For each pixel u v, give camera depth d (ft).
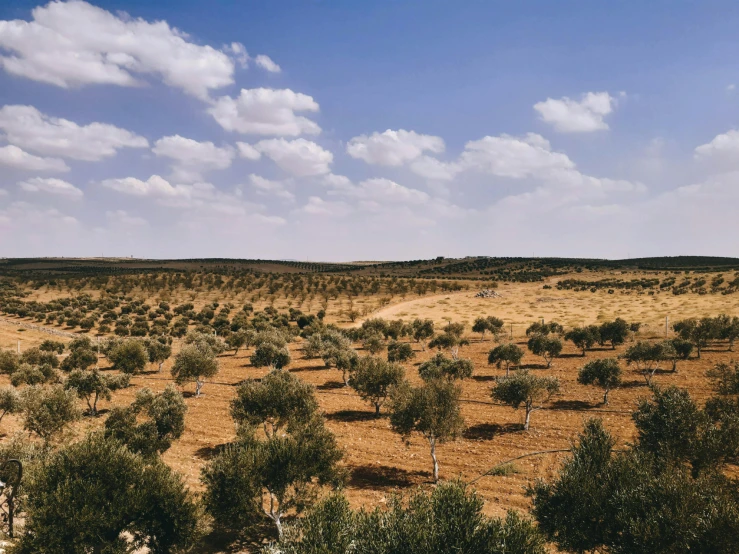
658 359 135.03
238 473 52.80
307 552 37.55
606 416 107.86
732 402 64.90
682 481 39.09
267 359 173.47
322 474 60.44
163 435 85.92
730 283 405.80
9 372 165.99
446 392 79.61
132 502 45.29
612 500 39.91
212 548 55.36
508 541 35.60
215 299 534.37
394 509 39.70
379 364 120.78
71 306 432.66
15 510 48.44
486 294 508.94
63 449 49.52
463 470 81.87
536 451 88.94
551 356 168.25
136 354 168.86
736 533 33.53
